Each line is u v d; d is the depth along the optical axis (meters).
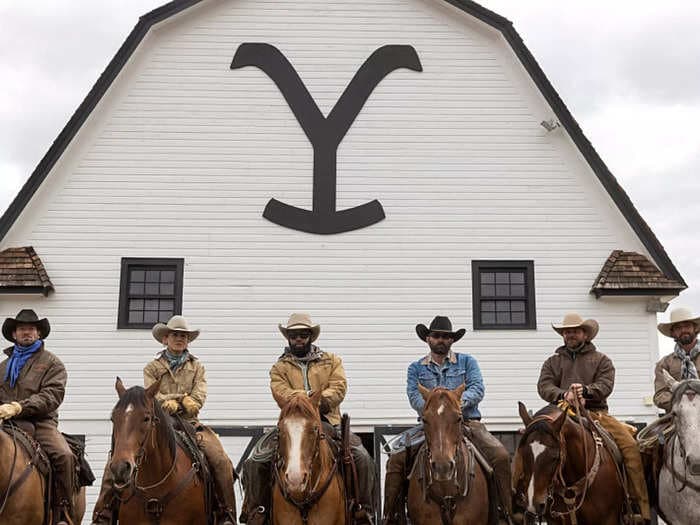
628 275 18.55
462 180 19.20
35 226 18.64
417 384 10.97
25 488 9.83
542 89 19.36
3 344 18.08
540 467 9.21
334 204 18.97
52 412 10.80
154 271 18.66
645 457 10.91
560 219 19.12
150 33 19.34
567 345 11.53
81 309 18.30
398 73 19.62
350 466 9.84
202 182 18.98
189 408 10.70
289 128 19.28
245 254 18.72
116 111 19.19
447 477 8.93
